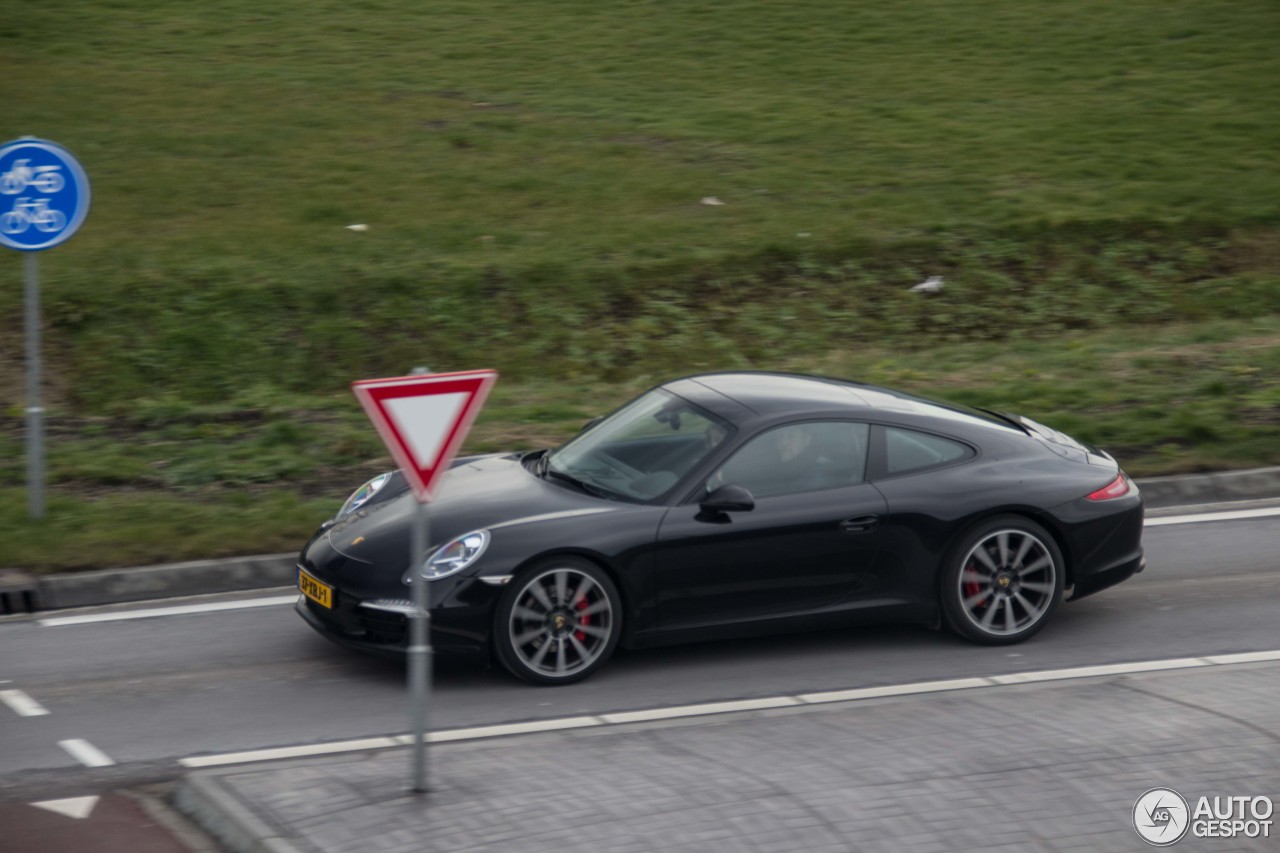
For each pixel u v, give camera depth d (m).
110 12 57.66
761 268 36.47
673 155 45.00
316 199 40.19
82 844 11.96
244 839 11.45
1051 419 26.61
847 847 11.09
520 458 18.52
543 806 11.83
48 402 28.77
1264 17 60.50
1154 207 41.00
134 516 21.64
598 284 35.09
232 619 18.52
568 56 55.34
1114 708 14.23
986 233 38.94
